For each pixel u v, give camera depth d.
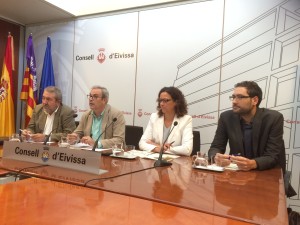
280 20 2.98
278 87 2.99
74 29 4.23
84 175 1.46
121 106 3.91
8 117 4.06
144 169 1.69
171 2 3.57
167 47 3.60
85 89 4.16
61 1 3.91
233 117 2.26
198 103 3.42
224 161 1.83
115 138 2.60
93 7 4.07
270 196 1.18
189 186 1.32
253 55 3.12
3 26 4.21
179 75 3.53
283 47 2.97
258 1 3.08
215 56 3.32
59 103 3.26
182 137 2.58
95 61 4.09
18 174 1.50
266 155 1.96
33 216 0.87
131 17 3.83
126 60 3.87
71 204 1.00
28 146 1.78
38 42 4.46
